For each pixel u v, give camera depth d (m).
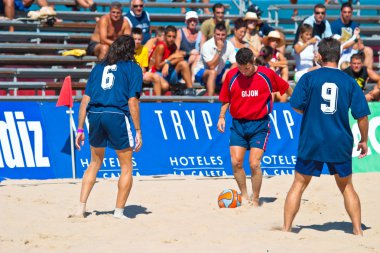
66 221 11.63
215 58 20.91
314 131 10.22
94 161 12.11
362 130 10.41
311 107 10.27
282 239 9.76
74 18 24.34
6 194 14.55
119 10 21.00
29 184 16.30
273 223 11.59
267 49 20.14
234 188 16.06
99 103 11.64
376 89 21.11
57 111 17.55
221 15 21.88
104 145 11.89
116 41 11.81
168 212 12.76
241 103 13.37
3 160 17.00
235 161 13.48
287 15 29.41
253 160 13.31
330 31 22.94
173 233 10.51
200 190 15.64
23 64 22.48
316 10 22.55
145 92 22.58
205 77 21.08
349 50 23.00
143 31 22.14
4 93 23.22
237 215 12.35
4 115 17.12
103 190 15.34
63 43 24.38
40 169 17.19
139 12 21.98
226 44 21.06
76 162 17.47
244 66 12.99
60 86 21.38
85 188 12.09
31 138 17.23
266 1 30.00
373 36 26.70
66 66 23.02
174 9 28.08
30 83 20.98
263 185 16.67
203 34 21.95
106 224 11.32
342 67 22.06
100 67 11.81
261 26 23.67
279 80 13.38
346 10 23.05
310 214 12.73
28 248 9.32
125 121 11.64
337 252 8.95
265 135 13.46
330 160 10.23
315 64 22.06
